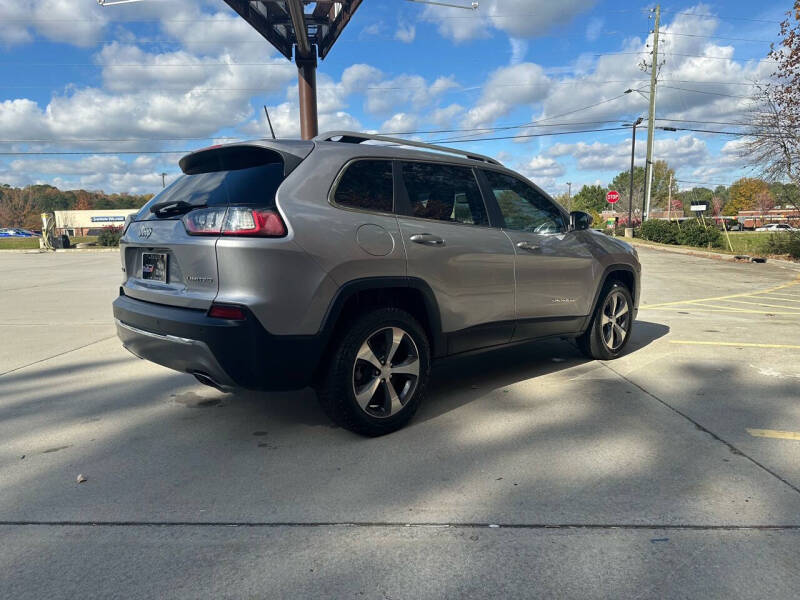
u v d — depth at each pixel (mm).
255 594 1936
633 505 2527
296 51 12758
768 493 2635
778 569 2055
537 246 4359
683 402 3998
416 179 3693
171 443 3320
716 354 5523
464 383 4539
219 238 2928
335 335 3172
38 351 5836
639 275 5551
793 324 7289
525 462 3002
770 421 3600
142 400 4160
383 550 2197
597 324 5078
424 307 3629
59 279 14125
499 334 4145
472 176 4121
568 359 5340
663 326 7145
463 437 3373
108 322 7656
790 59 16125
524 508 2512
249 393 4316
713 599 1896
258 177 3152
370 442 3312
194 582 2000
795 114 16766
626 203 69562
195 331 2918
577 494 2635
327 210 3145
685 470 2883
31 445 3297
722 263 18062
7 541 2268
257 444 3299
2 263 20938
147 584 1990
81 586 1979
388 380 3391
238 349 2863
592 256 4906
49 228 31969
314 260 3010
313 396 4230
